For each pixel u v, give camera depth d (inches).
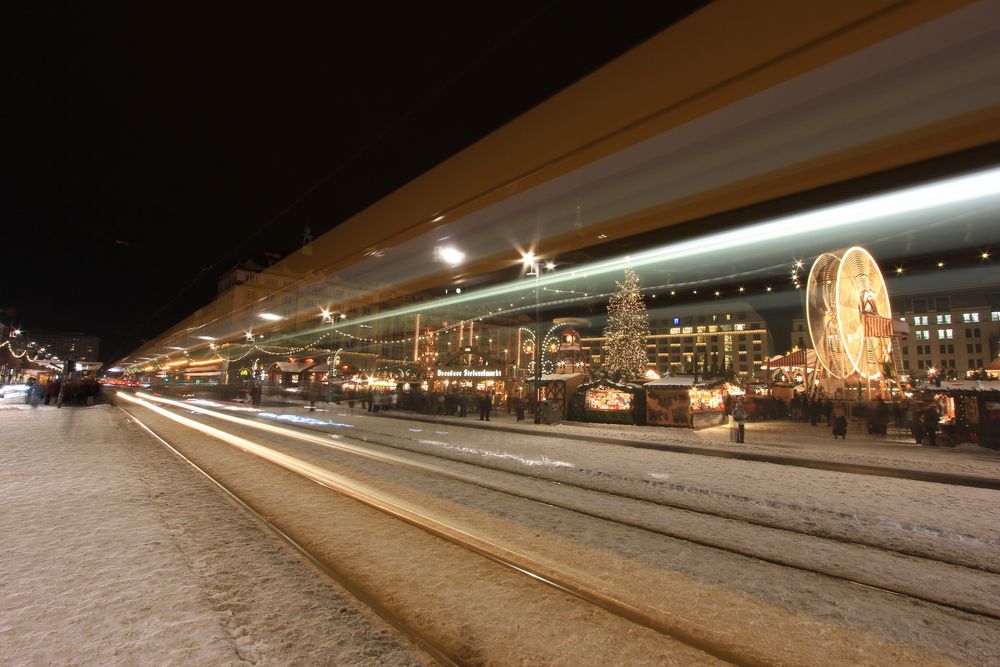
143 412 944.9
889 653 129.2
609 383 900.6
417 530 216.7
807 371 1197.1
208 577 160.1
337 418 935.0
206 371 3319.4
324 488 296.5
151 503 249.6
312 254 1003.9
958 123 203.9
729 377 1089.4
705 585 168.6
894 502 297.3
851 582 175.8
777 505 284.4
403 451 475.2
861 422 905.5
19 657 112.4
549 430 757.9
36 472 326.0
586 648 125.4
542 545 201.9
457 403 1071.0
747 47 239.5
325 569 169.6
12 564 166.4
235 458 406.0
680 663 120.4
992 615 152.4
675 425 823.7
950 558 202.2
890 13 202.2
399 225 558.9
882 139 221.3
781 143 248.8
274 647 120.3
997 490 336.5
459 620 137.6
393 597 150.5
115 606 137.9
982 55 196.7
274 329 2778.1
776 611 150.9
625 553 197.0
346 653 119.1
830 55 216.4
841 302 840.9
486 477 348.2
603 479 355.6
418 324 2214.6
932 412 608.1
